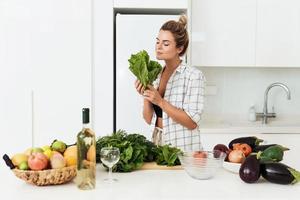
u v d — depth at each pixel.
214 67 3.55
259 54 3.25
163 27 2.04
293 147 3.07
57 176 1.33
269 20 3.23
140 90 1.88
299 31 3.25
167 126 2.13
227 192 1.30
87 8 2.85
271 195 1.28
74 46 2.86
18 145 2.86
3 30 2.81
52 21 2.84
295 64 3.27
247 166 1.40
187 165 1.47
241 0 3.21
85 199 1.22
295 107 3.62
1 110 2.84
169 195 1.27
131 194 1.27
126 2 2.92
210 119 3.56
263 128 3.07
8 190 1.31
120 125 2.92
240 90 3.58
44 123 2.87
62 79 2.87
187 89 2.07
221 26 3.21
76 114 2.89
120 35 2.89
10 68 2.83
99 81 2.90
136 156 1.57
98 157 1.63
